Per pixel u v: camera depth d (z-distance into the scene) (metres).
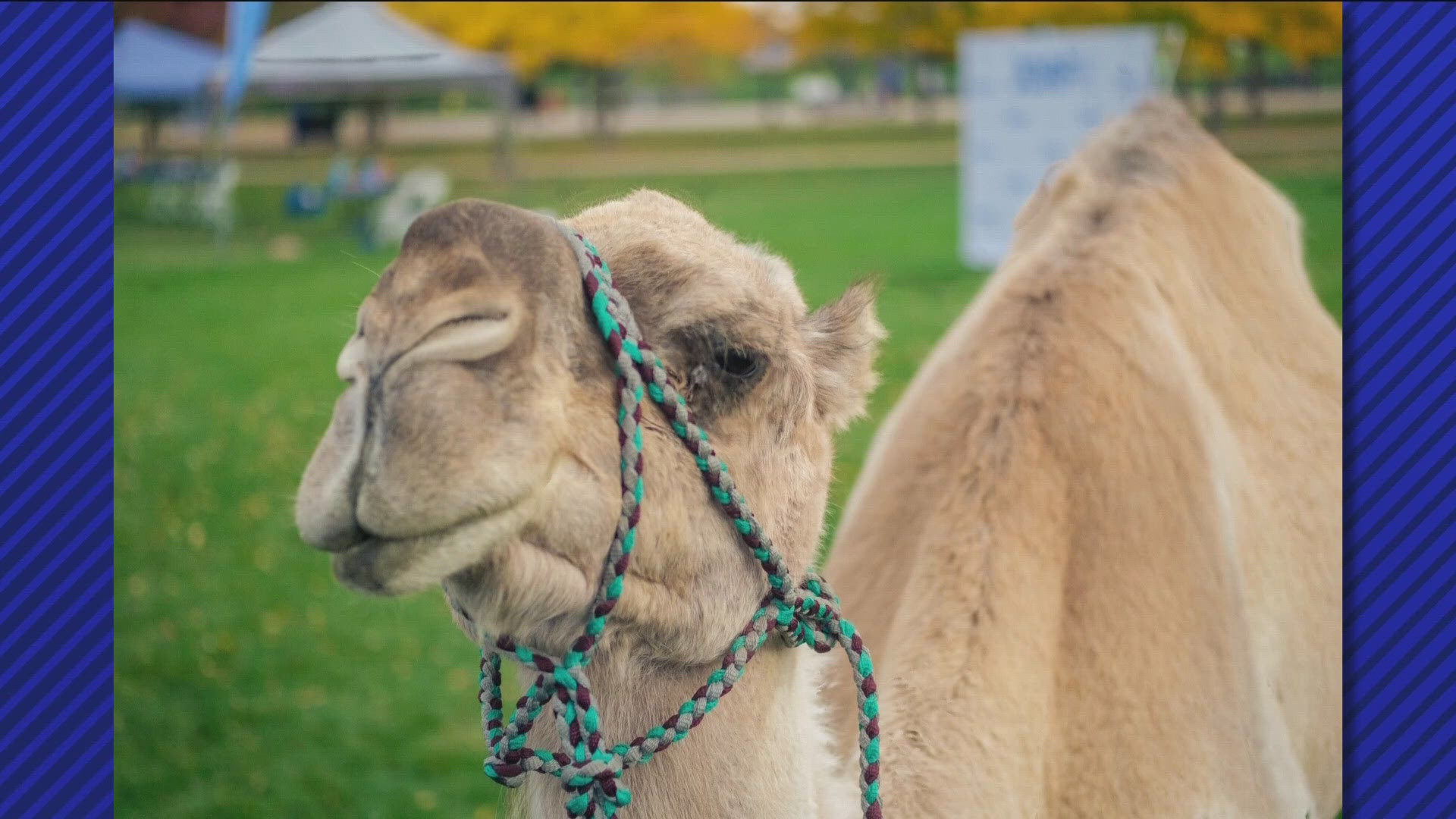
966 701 2.60
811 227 17.94
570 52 29.00
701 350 2.01
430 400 1.61
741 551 2.08
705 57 31.97
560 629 1.91
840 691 3.04
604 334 1.87
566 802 2.05
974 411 3.08
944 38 29.11
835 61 33.28
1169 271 3.56
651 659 2.06
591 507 1.84
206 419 10.26
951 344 3.54
